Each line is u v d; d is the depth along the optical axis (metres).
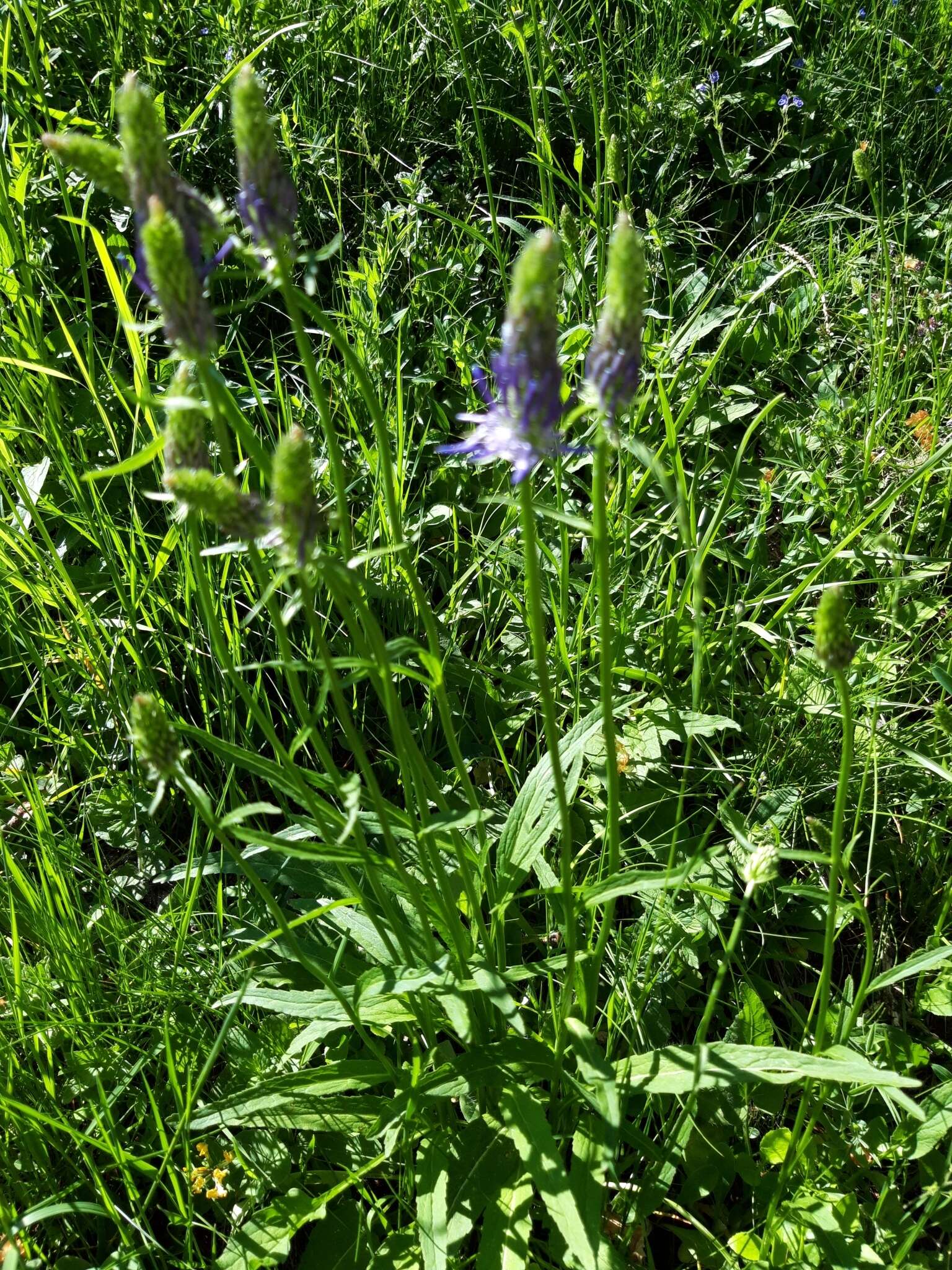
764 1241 0.39
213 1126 0.42
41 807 0.45
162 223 0.25
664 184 0.81
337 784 0.34
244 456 0.59
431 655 0.33
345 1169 0.42
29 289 0.56
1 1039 0.40
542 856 0.46
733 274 0.74
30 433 0.54
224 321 0.70
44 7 0.76
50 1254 0.40
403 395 0.66
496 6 0.84
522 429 0.25
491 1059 0.38
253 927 0.44
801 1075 0.35
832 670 0.29
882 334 0.68
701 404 0.66
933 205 0.82
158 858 0.51
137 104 0.26
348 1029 0.44
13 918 0.40
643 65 0.86
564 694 0.55
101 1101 0.39
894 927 0.50
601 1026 0.45
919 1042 0.45
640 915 0.50
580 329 0.54
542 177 0.63
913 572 0.59
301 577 0.28
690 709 0.54
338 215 0.73
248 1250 0.38
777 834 0.46
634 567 0.61
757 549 0.61
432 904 0.40
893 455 0.62
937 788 0.51
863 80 0.88
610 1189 0.41
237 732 0.53
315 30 0.82
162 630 0.54
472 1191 0.38
